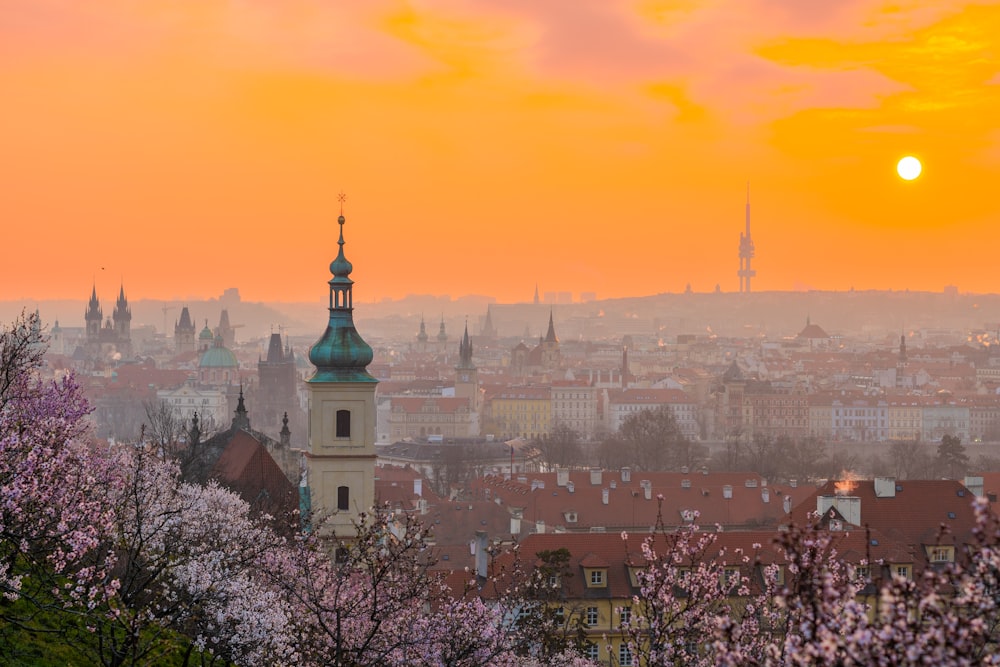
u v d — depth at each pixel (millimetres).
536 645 114750
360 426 187000
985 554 46750
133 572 97375
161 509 110688
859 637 46156
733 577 91938
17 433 86438
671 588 89375
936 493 188500
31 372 116562
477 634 97875
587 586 150250
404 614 97500
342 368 186875
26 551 83750
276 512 165875
